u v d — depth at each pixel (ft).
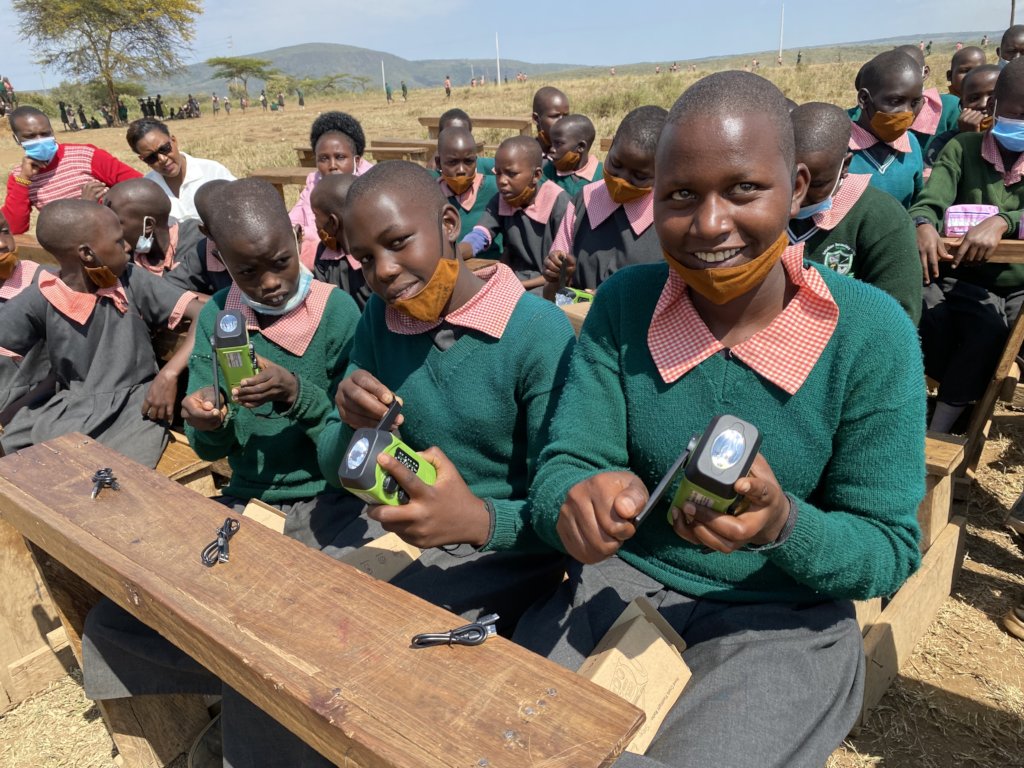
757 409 5.02
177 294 11.32
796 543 4.58
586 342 5.68
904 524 4.93
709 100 4.26
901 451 4.88
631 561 5.93
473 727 4.00
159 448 10.77
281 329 8.73
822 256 10.07
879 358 4.77
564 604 5.95
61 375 11.08
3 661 9.14
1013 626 9.21
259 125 104.99
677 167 4.34
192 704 8.29
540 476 5.44
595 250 13.52
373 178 6.20
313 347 8.83
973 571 10.48
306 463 8.87
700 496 4.13
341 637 4.72
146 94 224.33
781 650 5.17
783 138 4.37
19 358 11.10
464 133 18.26
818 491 5.40
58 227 10.23
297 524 8.43
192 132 101.09
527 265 17.43
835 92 72.84
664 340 5.21
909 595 8.52
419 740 3.93
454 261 6.47
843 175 10.02
